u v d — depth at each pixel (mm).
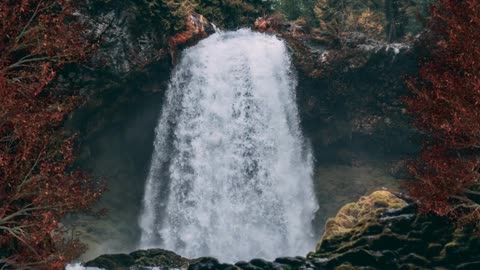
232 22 47406
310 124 45438
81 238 36094
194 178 41500
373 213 27344
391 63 44062
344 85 44906
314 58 44469
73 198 21469
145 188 41969
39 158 22016
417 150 44812
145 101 40531
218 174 41625
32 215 20734
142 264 27641
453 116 21562
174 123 41625
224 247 40625
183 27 41188
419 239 24469
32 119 20438
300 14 57000
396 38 49125
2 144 21219
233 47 43594
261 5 49750
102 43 36625
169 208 41469
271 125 43344
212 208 41219
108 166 40344
